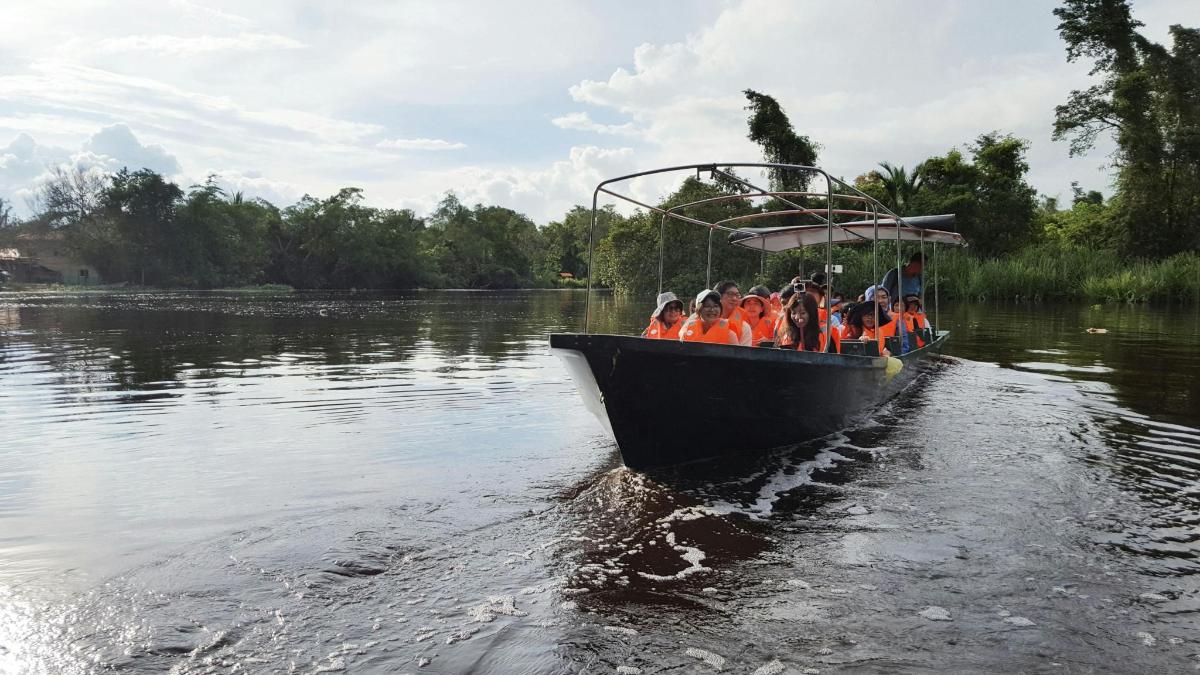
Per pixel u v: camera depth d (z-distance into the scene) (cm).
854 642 277
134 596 313
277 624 290
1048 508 423
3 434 614
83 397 793
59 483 476
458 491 459
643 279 3781
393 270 7600
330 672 257
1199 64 3222
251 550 363
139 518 409
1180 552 360
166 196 6228
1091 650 271
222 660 265
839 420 628
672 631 285
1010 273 2859
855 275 2673
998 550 362
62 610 301
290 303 3497
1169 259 3027
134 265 6122
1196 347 1223
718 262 3512
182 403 758
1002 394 792
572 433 623
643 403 484
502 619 294
